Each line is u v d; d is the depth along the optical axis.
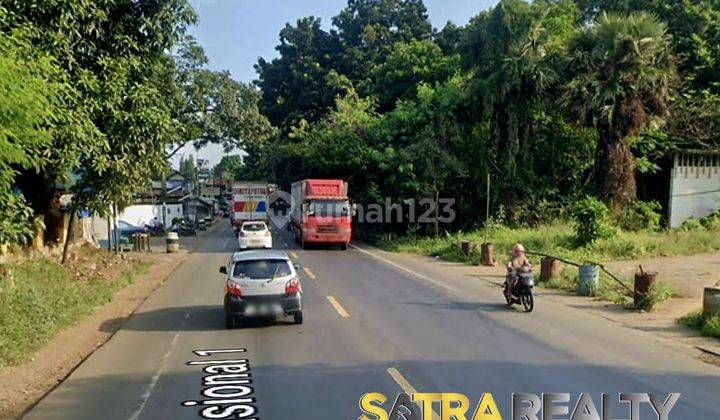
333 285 18.36
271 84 58.72
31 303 12.55
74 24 14.91
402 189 34.81
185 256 29.05
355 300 15.57
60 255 21.05
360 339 11.12
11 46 9.89
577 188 33.38
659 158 32.22
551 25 32.34
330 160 40.03
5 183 9.09
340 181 32.78
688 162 31.72
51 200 20.98
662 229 30.00
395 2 59.72
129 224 41.62
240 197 45.50
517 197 33.28
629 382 8.33
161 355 10.16
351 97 49.31
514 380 8.43
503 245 25.67
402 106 38.50
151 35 17.86
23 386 8.73
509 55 31.12
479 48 32.62
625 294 15.74
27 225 12.00
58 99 12.82
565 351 10.10
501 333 11.56
